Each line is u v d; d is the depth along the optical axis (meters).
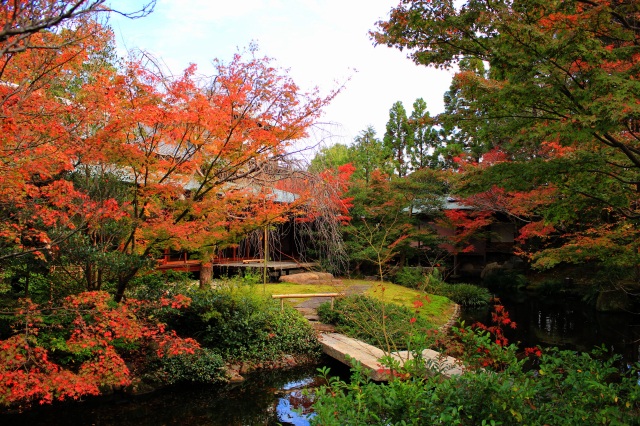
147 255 7.68
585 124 4.12
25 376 5.03
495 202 17.14
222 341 9.31
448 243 22.97
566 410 3.80
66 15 2.60
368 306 10.71
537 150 14.64
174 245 7.45
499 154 17.66
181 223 7.38
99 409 7.21
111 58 8.01
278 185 9.14
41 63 4.80
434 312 13.41
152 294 8.40
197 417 7.11
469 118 5.66
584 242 7.45
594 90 4.36
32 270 7.18
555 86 4.55
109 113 6.04
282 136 7.07
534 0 4.63
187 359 8.37
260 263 17.45
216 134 6.63
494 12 4.84
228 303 9.60
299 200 8.20
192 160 6.87
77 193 5.38
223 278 11.92
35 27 2.50
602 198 5.44
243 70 6.79
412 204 19.75
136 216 7.16
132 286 8.71
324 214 9.99
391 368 4.70
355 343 9.74
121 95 6.10
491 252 24.80
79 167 7.00
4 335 6.93
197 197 7.48
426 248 20.86
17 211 5.48
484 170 5.55
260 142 6.85
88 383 5.46
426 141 30.84
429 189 20.16
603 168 5.16
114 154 6.27
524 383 3.88
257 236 11.88
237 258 17.27
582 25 4.75
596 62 4.52
